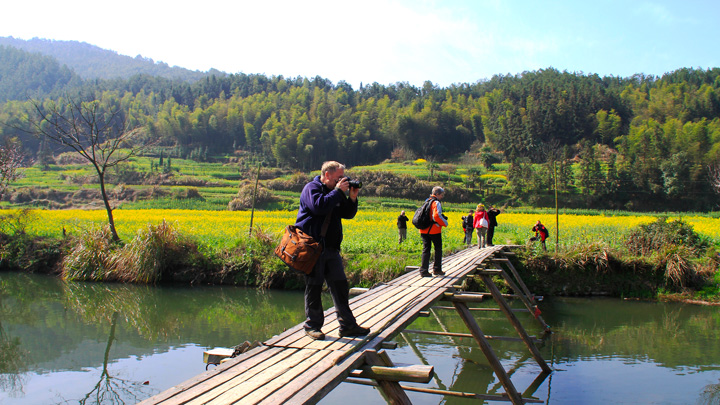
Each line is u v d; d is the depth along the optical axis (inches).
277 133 4655.5
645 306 640.4
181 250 782.5
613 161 2908.5
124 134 1049.5
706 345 460.4
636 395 332.5
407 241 830.5
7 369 381.4
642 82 6028.5
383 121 5408.5
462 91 7066.9
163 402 133.3
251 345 197.3
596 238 793.6
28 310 593.6
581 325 546.9
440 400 334.3
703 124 3368.6
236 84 7332.7
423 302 277.4
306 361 171.9
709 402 317.1
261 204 2066.9
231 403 133.3
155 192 2497.5
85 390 337.4
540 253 721.0
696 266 689.6
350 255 746.2
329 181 201.6
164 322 535.8
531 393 342.0
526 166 2967.5
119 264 776.3
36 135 987.3
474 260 511.8
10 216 933.2
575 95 4685.0
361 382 231.8
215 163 4399.6
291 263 188.4
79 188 2632.9
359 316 242.4
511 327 538.0
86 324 528.7
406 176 2721.5
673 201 2608.3
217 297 671.8
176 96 6879.9
